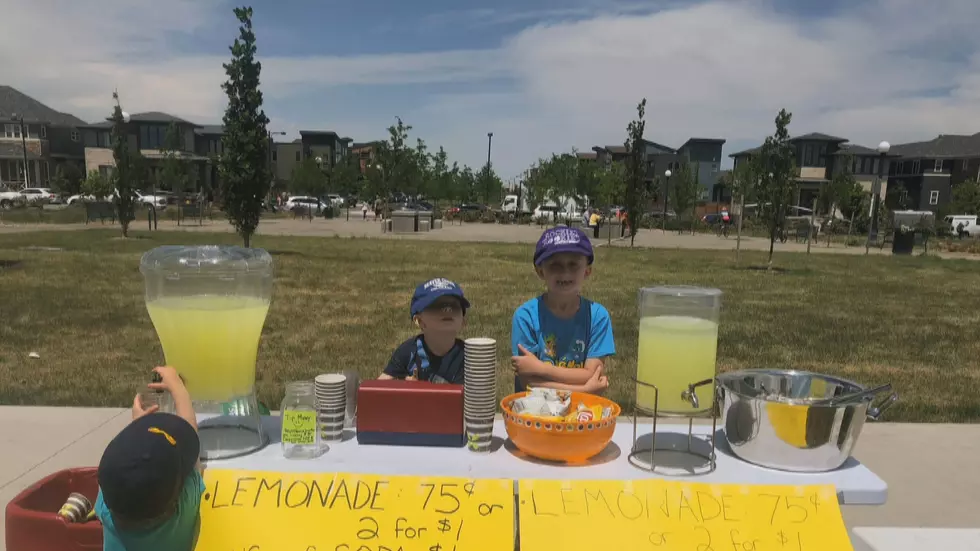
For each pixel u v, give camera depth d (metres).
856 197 43.69
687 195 43.56
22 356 6.16
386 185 34.47
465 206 51.88
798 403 1.82
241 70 15.41
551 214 43.94
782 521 1.72
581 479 1.78
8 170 68.75
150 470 1.33
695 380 1.83
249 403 1.95
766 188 17.38
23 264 13.37
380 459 1.88
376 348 6.73
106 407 4.72
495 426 2.32
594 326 2.64
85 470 2.27
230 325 1.82
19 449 3.91
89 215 28.92
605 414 1.93
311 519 1.69
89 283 10.84
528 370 2.38
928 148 73.12
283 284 11.54
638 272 15.24
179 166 48.16
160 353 6.33
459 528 1.68
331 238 23.98
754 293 12.15
